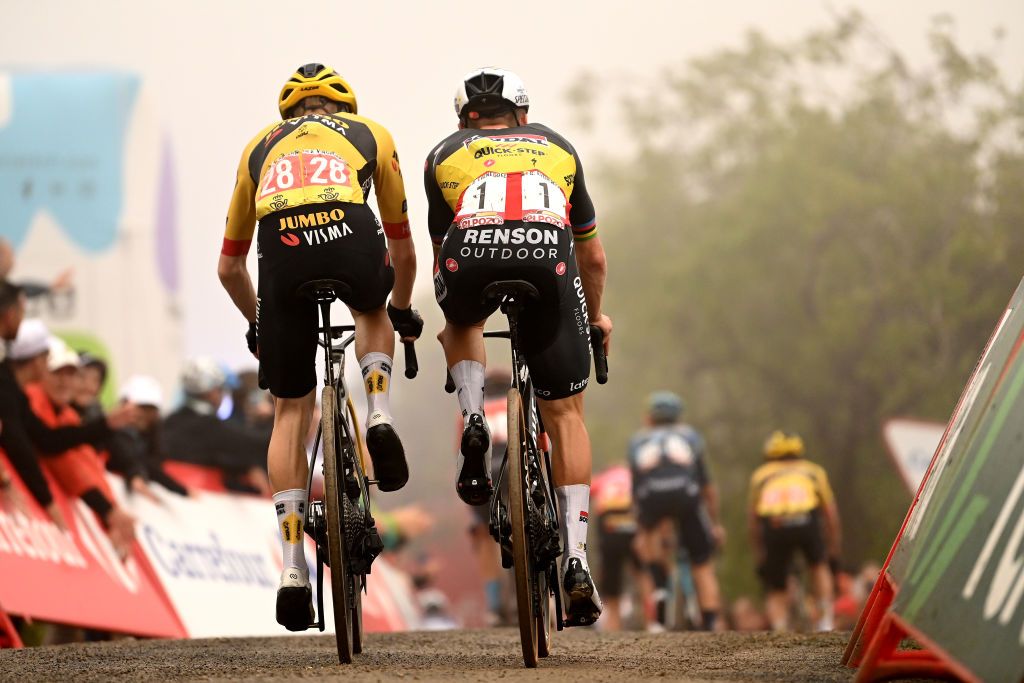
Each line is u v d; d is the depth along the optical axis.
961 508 10.70
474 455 13.33
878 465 94.00
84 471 23.12
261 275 13.41
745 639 17.47
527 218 12.95
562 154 13.65
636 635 19.62
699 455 35.25
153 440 25.92
